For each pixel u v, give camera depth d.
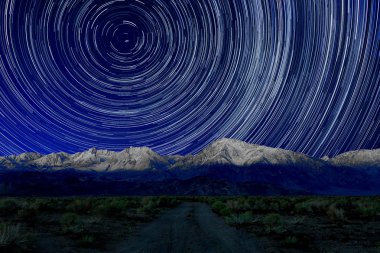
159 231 17.67
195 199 70.06
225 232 17.20
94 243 13.62
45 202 36.88
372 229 18.67
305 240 14.61
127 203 37.47
